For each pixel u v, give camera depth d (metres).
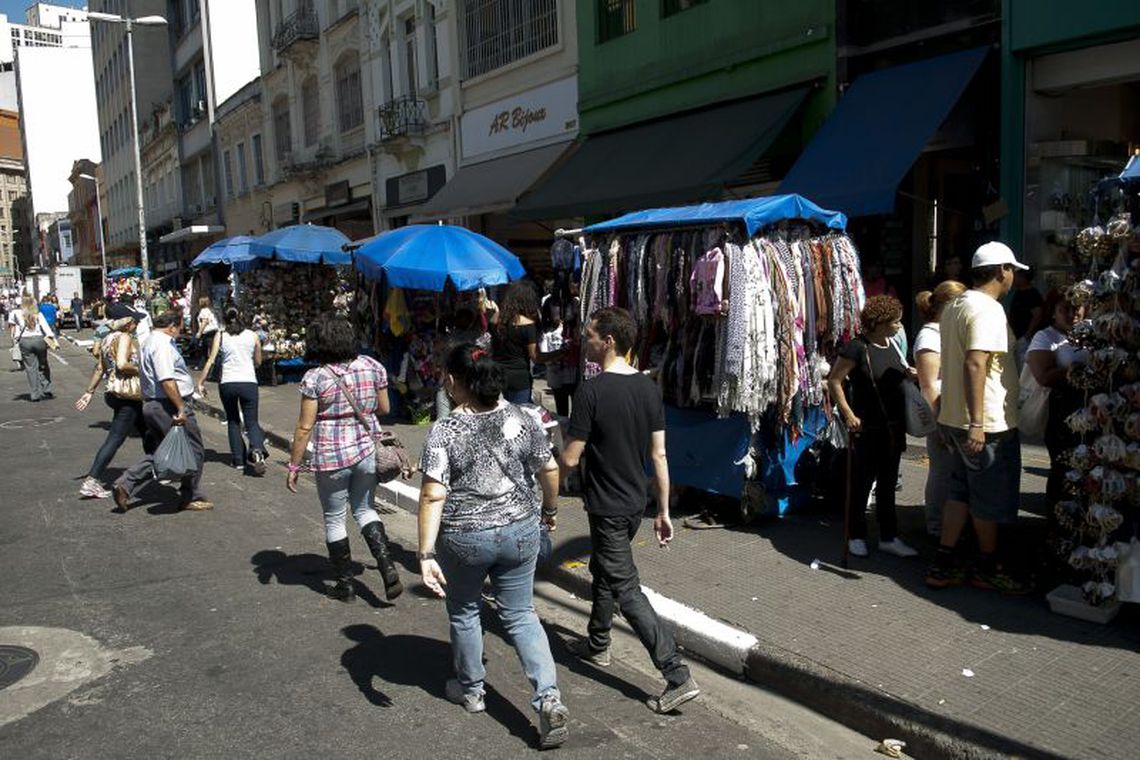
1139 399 4.38
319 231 15.89
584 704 4.32
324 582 6.14
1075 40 8.41
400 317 11.72
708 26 12.44
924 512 6.70
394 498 8.35
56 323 31.22
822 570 5.63
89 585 6.11
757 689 4.50
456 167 18.97
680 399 6.75
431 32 19.52
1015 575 5.18
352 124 23.84
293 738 4.00
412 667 4.75
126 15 51.75
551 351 9.59
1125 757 3.50
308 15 25.09
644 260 6.85
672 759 3.82
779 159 11.66
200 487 8.87
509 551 3.88
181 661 4.84
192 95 40.53
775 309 6.25
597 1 14.48
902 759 3.80
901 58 10.04
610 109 14.52
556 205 13.59
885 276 10.45
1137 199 4.47
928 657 4.39
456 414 3.95
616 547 4.28
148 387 7.84
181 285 39.16
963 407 4.90
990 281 4.86
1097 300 4.50
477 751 3.88
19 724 4.17
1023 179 9.05
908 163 8.77
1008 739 3.63
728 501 6.76
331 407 5.62
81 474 9.81
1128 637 4.52
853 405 5.77
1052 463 5.29
